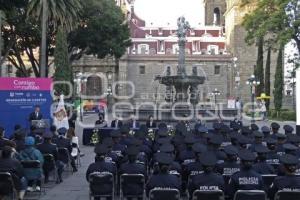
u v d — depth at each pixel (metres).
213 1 128.88
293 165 10.52
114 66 105.56
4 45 56.31
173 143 17.55
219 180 10.68
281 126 47.44
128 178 12.62
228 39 111.81
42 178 16.83
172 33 113.94
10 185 12.45
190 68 108.44
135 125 31.14
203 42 114.00
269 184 12.21
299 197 10.30
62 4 42.88
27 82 26.45
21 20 52.72
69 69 55.75
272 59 96.88
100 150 13.08
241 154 10.91
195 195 10.34
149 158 16.70
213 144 14.38
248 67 104.19
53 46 61.00
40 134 19.77
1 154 13.58
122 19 65.56
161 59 107.31
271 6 49.44
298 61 51.56
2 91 26.05
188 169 12.97
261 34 48.28
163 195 10.59
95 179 12.73
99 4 61.50
